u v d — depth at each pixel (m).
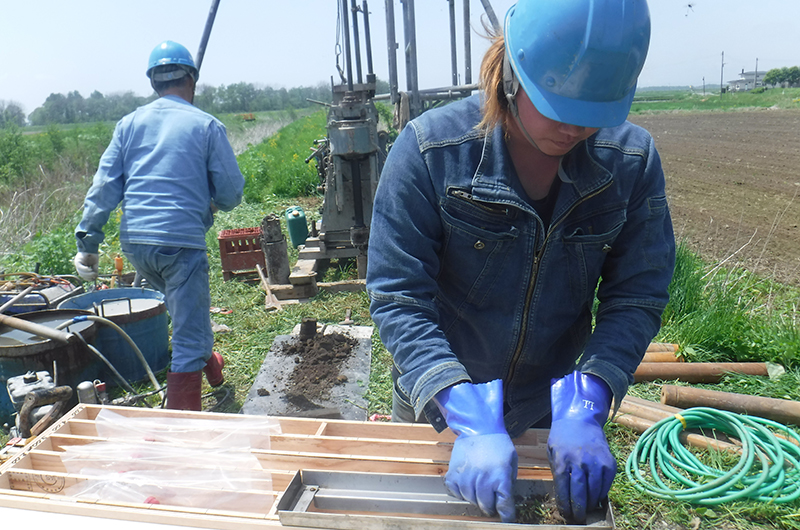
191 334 3.39
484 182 1.38
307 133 28.56
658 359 4.03
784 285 5.88
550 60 1.16
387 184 1.44
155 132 3.35
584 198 1.39
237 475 1.54
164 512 1.35
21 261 6.18
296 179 12.66
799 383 3.70
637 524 2.58
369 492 1.43
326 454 1.59
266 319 5.27
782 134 22.34
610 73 1.15
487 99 1.35
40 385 3.17
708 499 2.60
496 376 1.70
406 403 1.90
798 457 2.80
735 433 3.06
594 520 1.29
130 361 4.14
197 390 3.43
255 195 11.98
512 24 1.26
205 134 3.45
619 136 1.44
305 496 1.40
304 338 4.60
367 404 3.78
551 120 1.22
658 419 3.26
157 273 3.40
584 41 1.13
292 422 1.80
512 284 1.51
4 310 4.05
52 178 12.96
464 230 1.43
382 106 33.31
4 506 1.44
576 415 1.34
